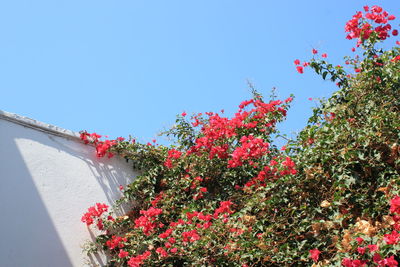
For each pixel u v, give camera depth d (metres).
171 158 6.22
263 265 4.43
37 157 5.14
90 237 5.32
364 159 4.24
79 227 5.26
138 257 4.96
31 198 4.88
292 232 4.36
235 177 5.87
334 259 3.78
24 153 5.02
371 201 4.21
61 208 5.14
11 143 4.93
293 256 4.17
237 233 4.55
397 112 4.71
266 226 4.62
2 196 4.61
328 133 4.60
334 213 4.25
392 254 3.55
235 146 6.10
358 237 3.68
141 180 6.03
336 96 5.16
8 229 4.54
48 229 4.91
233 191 5.77
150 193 5.95
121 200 5.85
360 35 5.01
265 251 4.31
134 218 5.91
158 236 5.16
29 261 4.59
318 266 3.91
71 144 5.64
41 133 5.32
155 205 5.79
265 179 4.92
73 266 5.00
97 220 5.43
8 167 4.79
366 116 4.77
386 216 3.86
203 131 6.64
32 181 4.97
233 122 6.12
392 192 3.96
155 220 5.50
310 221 4.36
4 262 4.39
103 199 5.69
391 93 4.87
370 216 4.10
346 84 5.22
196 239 4.65
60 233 5.02
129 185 5.97
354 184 4.32
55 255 4.86
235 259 4.53
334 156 4.45
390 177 4.23
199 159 6.12
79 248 5.14
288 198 4.64
